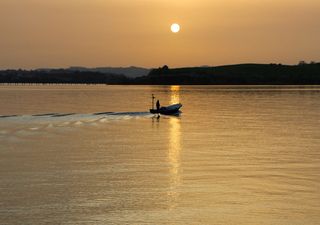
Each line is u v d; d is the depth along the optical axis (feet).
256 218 141.08
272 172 197.98
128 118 447.01
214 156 236.02
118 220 139.33
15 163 217.15
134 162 220.23
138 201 156.66
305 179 185.26
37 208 149.28
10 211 146.30
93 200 157.58
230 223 137.28
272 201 156.46
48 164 215.31
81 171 200.34
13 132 326.44
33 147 263.70
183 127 374.63
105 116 458.50
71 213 144.87
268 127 374.22
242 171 199.72
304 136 315.99
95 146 269.03
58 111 538.88
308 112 533.96
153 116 474.49
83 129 351.67
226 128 367.04
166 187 173.58
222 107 631.97
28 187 173.27
